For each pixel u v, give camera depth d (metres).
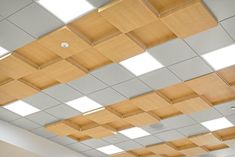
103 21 4.24
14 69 5.20
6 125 6.77
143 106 6.04
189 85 5.38
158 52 4.72
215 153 7.86
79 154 8.23
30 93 5.85
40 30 4.41
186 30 4.24
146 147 7.71
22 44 4.71
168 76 5.23
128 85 5.53
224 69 5.00
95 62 5.05
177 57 4.80
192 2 3.84
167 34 4.43
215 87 5.43
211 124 6.63
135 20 4.09
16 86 5.66
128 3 3.85
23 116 6.64
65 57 4.88
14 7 4.05
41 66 5.16
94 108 6.29
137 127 6.88
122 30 4.28
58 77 5.36
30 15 4.18
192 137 7.11
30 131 7.19
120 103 6.10
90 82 5.49
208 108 6.02
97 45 4.59
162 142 7.48
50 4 3.99
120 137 7.36
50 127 6.92
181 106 5.98
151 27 4.32
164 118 6.52
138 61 4.93
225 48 4.57
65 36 4.44
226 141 7.22
